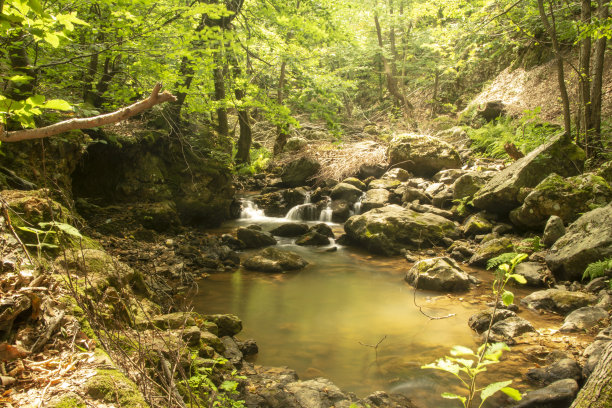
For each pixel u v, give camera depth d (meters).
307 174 15.10
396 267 8.49
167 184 10.38
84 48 6.94
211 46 8.60
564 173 9.38
